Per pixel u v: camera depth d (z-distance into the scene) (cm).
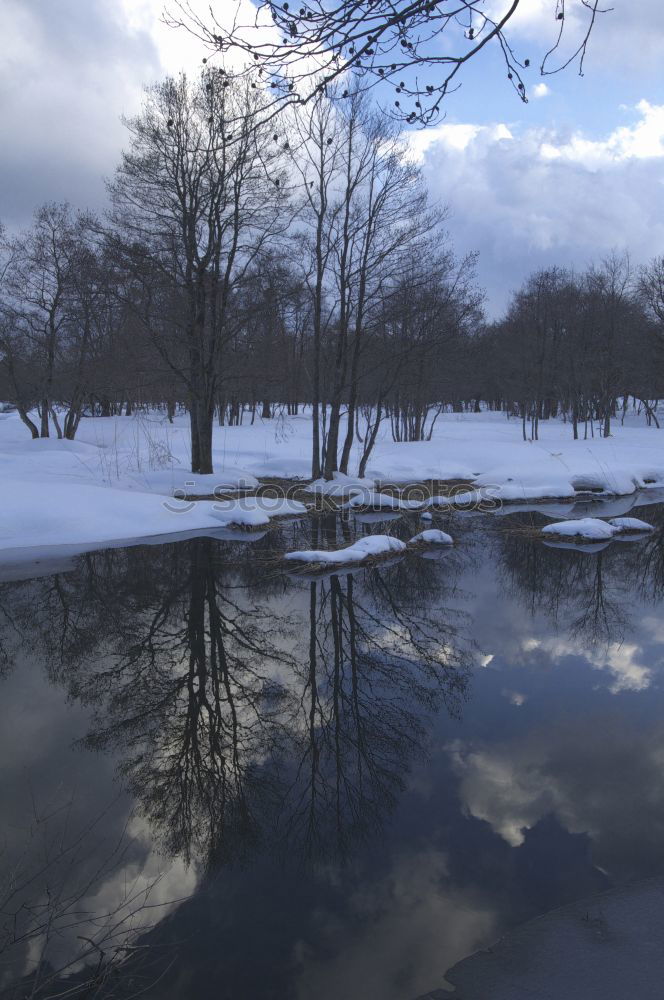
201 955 338
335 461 2366
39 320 3275
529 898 374
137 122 1994
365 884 396
